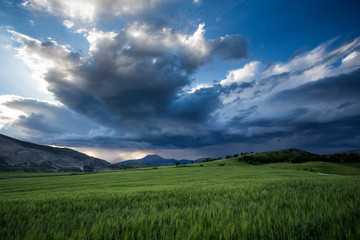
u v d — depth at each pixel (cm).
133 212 352
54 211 394
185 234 224
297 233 216
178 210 354
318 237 210
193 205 401
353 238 194
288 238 205
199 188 776
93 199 548
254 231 222
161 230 233
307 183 759
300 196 454
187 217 296
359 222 234
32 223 298
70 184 2742
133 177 4166
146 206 421
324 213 280
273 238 209
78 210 401
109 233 239
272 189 616
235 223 249
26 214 357
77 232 245
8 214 354
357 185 647
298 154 12262
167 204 442
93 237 227
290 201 392
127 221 276
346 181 848
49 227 274
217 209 339
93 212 371
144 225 259
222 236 219
